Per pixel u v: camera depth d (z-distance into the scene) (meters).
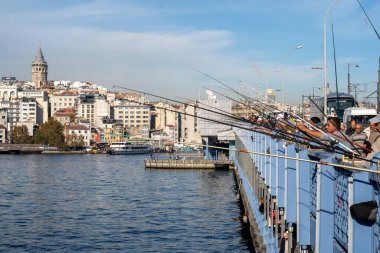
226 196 67.25
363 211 9.37
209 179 89.06
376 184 9.35
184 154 138.38
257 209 30.88
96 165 135.50
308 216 14.81
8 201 62.31
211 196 67.44
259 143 30.42
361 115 29.77
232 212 54.09
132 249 37.81
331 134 11.88
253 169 35.91
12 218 50.44
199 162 109.38
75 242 40.12
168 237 41.72
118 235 42.62
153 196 68.12
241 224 46.78
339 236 11.40
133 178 93.81
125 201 63.38
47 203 61.00
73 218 50.72
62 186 80.62
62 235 42.62
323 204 12.09
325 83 32.53
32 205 59.25
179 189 75.62
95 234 43.03
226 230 44.19
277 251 19.05
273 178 22.41
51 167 126.25
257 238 26.84
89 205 59.66
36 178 94.44
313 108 40.47
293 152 17.02
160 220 49.53
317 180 12.38
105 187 79.38
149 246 38.78
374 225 9.52
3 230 44.47
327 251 12.08
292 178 17.03
